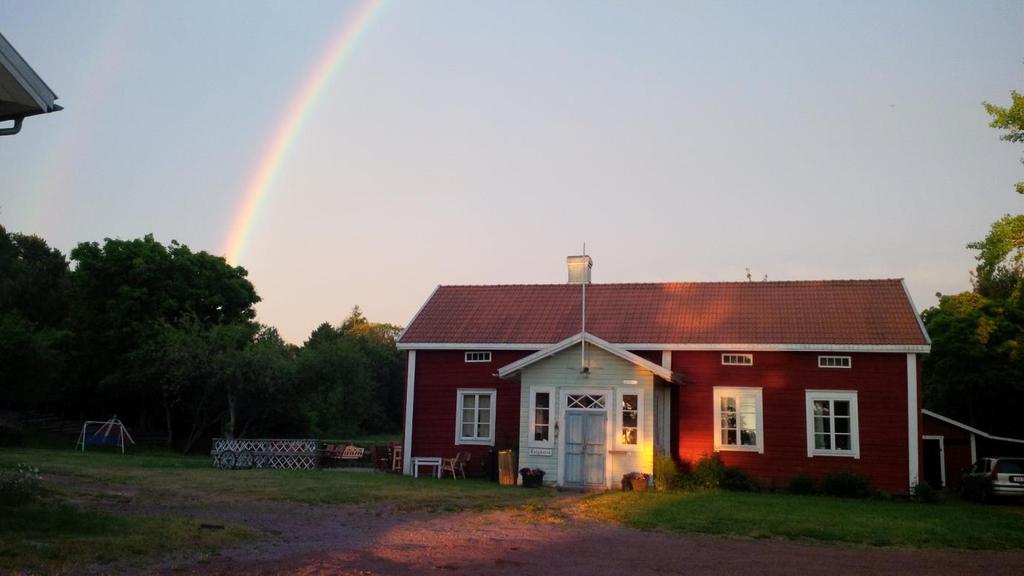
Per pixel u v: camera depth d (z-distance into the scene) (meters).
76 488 17.36
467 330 28.53
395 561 10.62
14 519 11.04
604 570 10.69
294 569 9.70
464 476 26.75
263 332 48.66
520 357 27.67
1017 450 35.75
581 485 23.28
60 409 45.22
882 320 25.91
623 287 30.16
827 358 25.52
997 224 26.78
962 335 36.31
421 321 29.39
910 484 24.25
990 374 35.44
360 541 12.26
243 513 15.05
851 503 21.31
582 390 23.81
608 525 15.41
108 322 41.53
